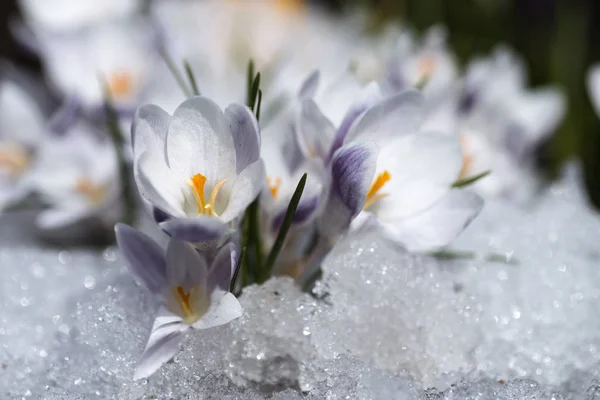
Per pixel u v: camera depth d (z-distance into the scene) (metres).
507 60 0.66
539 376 0.50
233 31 0.81
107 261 0.59
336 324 0.49
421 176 0.50
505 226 0.60
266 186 0.49
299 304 0.48
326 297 0.50
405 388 0.48
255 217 0.49
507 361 0.51
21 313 0.54
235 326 0.48
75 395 0.49
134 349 0.49
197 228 0.46
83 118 0.64
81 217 0.63
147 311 0.50
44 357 0.51
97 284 0.56
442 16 0.89
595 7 0.86
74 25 0.69
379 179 0.50
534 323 0.52
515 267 0.56
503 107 0.66
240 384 0.48
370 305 0.49
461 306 0.50
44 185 0.62
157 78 0.65
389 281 0.49
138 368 0.46
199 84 0.72
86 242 0.66
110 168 0.62
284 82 0.61
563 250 0.57
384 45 0.74
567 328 0.52
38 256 0.59
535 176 0.74
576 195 0.63
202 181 0.47
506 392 0.49
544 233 0.59
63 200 0.63
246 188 0.47
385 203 0.50
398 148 0.50
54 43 0.65
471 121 0.65
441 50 0.66
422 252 0.52
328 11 1.09
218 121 0.47
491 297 0.54
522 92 0.76
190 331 0.47
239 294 0.49
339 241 0.50
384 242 0.51
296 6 0.94
